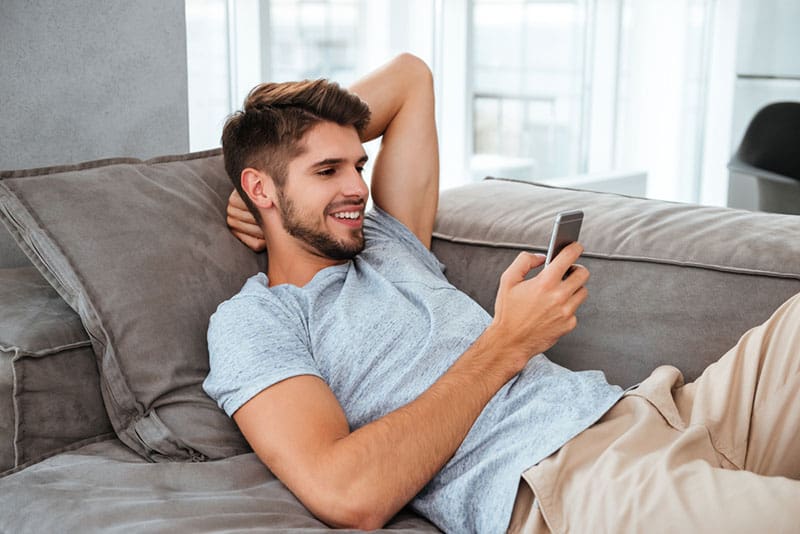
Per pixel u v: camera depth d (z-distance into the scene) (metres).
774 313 1.37
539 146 3.83
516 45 3.62
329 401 1.23
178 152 2.14
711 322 1.51
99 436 1.40
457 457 1.29
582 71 3.94
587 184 3.86
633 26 4.11
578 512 1.16
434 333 1.37
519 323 1.32
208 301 1.43
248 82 2.83
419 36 3.25
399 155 1.73
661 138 4.18
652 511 1.11
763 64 3.73
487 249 1.72
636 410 1.32
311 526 1.15
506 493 1.20
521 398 1.33
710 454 1.26
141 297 1.37
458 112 3.43
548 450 1.22
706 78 4.20
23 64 1.84
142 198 1.46
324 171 1.43
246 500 1.18
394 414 1.20
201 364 1.38
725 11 4.07
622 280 1.58
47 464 1.29
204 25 2.70
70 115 1.93
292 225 1.44
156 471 1.25
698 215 1.67
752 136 3.81
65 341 1.36
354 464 1.14
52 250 1.36
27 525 1.15
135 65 2.02
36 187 1.40
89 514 1.13
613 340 1.58
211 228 1.51
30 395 1.32
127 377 1.34
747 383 1.32
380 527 1.16
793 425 1.27
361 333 1.36
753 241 1.53
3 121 1.83
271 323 1.33
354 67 3.12
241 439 1.36
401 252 1.56
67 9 1.89
